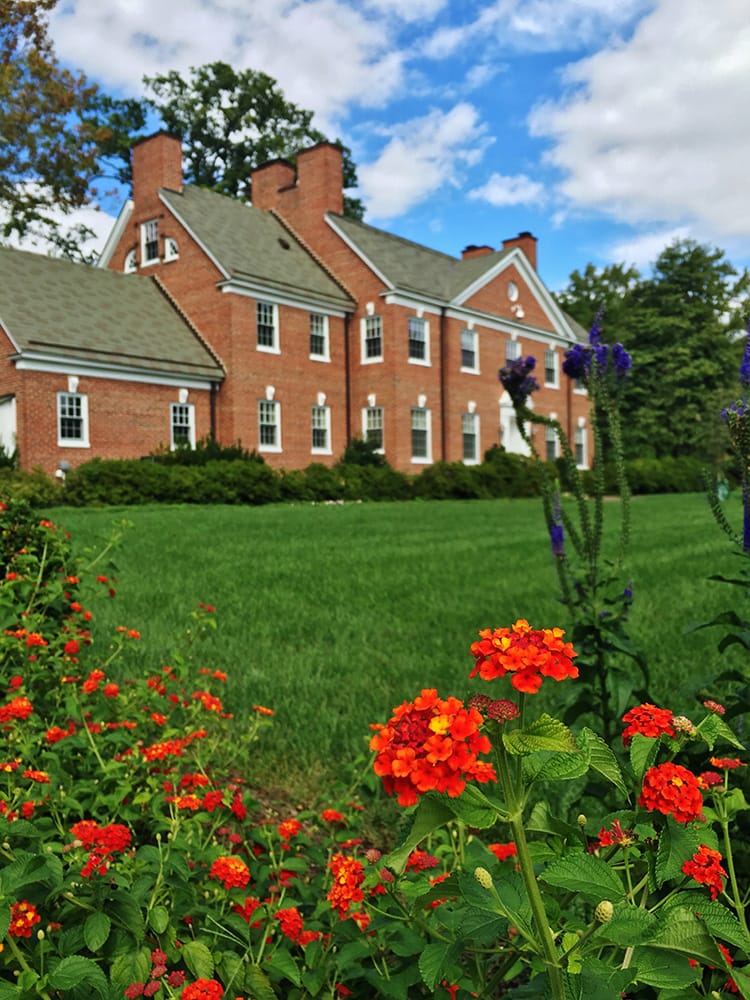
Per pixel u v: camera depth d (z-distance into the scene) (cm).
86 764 277
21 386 1978
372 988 182
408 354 2855
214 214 2747
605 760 133
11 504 427
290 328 2655
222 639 578
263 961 179
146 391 2266
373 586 812
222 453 2314
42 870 143
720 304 4541
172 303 2606
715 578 247
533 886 110
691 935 120
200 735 299
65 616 414
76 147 2620
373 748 113
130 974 153
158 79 4147
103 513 1725
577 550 302
